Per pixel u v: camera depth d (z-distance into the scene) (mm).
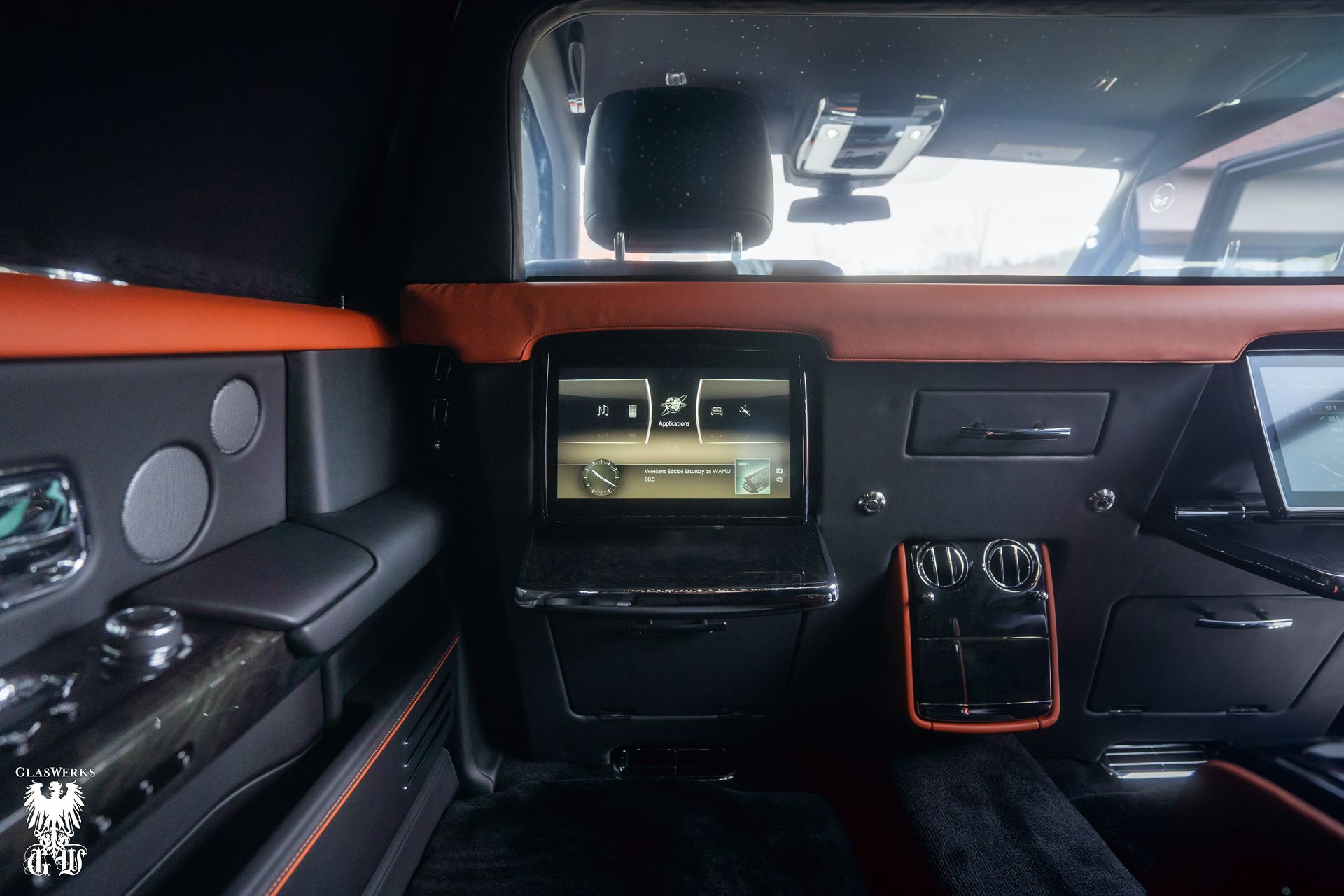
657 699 1532
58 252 730
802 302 1231
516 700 1541
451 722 1395
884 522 1408
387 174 1307
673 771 1598
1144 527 1424
